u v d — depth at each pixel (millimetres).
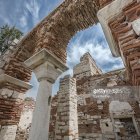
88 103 7277
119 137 5973
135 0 1681
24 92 4961
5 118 4094
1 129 3893
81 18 3811
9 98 4391
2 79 4391
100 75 7930
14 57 4934
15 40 5633
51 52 3586
